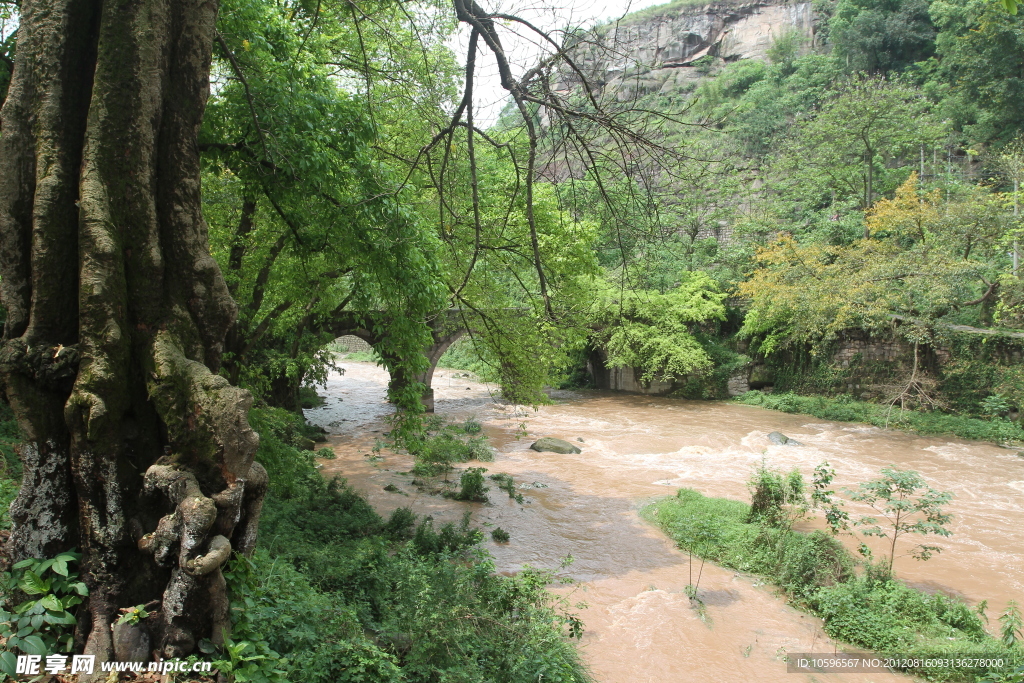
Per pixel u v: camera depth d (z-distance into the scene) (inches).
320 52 389.7
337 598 281.0
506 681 241.4
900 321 1014.4
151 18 169.9
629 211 219.9
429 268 373.1
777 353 1214.9
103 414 157.1
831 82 1561.3
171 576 157.3
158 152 176.4
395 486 637.9
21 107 165.5
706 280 1235.2
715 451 834.8
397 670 210.5
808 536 452.8
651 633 374.9
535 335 497.0
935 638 353.4
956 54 1370.6
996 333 932.0
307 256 380.8
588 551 498.0
